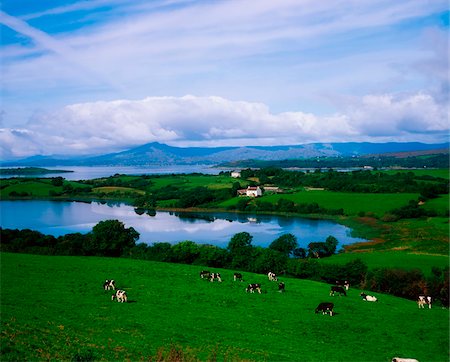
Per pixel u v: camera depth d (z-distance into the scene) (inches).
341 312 2004.2
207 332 1626.5
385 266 3137.3
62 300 1908.2
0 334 1299.2
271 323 1806.1
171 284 2380.7
